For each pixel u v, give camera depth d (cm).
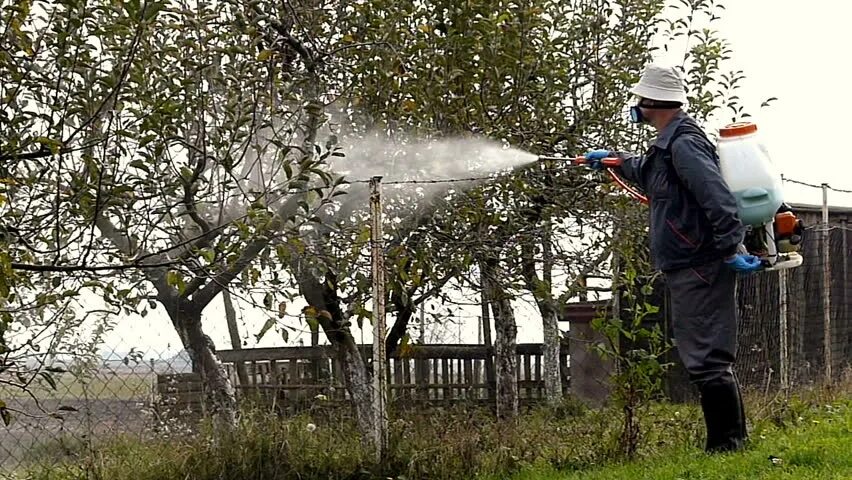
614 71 1377
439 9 1176
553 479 970
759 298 1875
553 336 1764
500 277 1317
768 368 1681
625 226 1384
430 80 1167
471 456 1039
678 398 1792
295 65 1154
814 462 907
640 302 1680
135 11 847
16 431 1030
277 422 1070
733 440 970
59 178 862
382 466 1011
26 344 878
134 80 916
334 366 1416
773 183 911
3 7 794
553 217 1365
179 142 978
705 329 930
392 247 1161
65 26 897
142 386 1082
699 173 885
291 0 1127
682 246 921
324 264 1029
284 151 908
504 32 1187
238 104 973
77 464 1010
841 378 1752
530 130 1291
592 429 1140
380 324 1029
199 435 1062
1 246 749
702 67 1463
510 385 1598
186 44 991
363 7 1124
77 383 1026
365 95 1189
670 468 916
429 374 1650
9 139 856
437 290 1278
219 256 893
